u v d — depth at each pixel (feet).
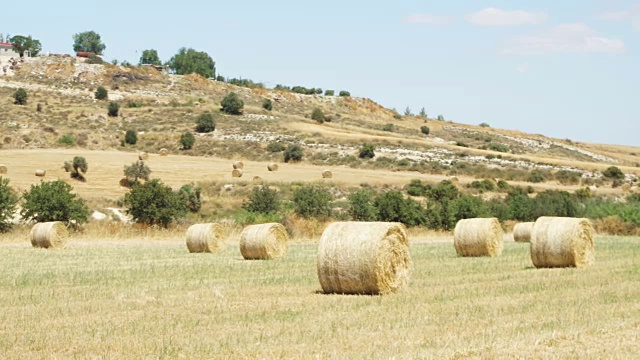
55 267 112.57
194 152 445.37
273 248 132.77
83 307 73.15
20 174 321.73
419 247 160.04
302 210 231.71
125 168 323.16
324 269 85.35
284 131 497.87
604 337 58.95
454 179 357.20
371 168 412.77
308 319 66.44
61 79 635.66
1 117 487.61
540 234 114.62
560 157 587.27
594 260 116.57
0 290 85.92
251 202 246.06
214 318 66.90
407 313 69.67
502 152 516.73
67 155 375.25
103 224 196.75
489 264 119.24
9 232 179.73
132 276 100.83
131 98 600.39
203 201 270.26
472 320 65.98
